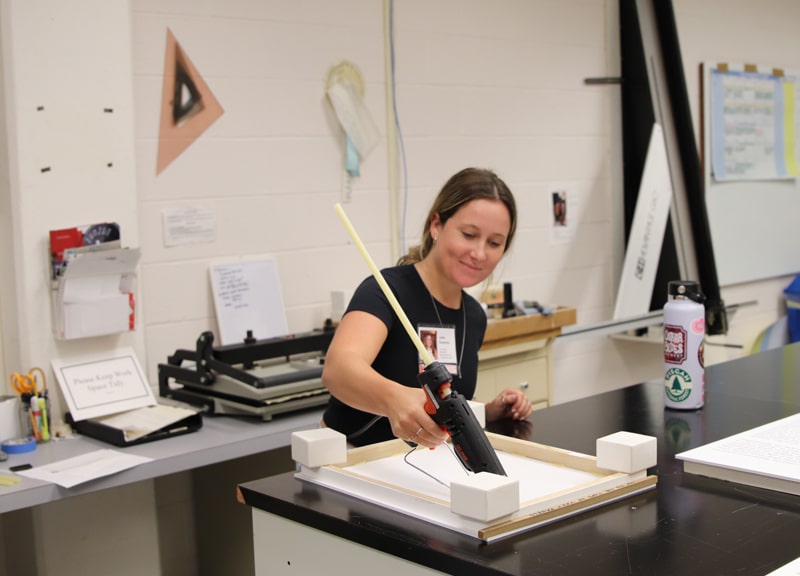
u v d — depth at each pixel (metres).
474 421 1.13
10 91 2.37
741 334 4.88
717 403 1.65
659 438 1.42
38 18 2.39
